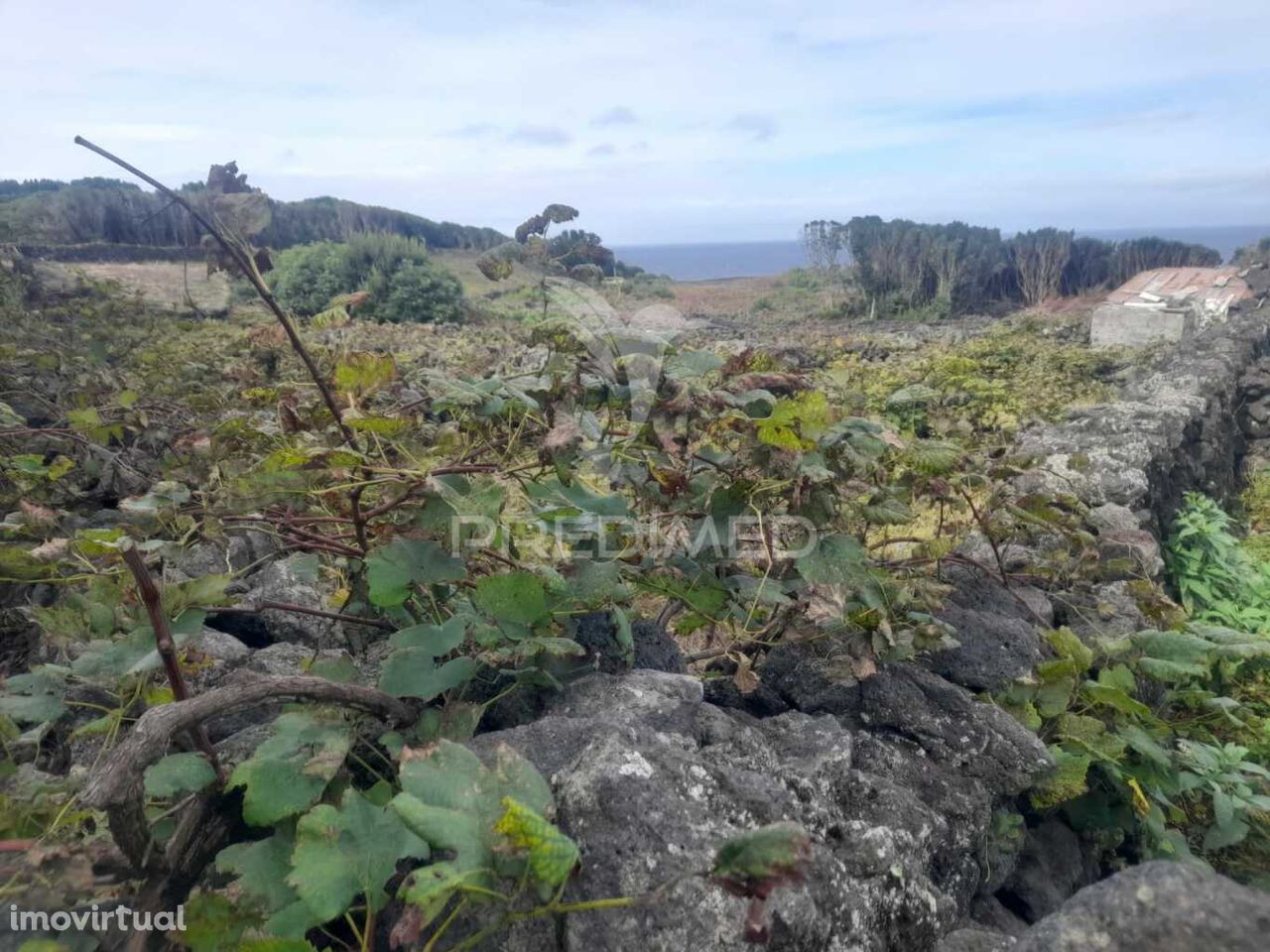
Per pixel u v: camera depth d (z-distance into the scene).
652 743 1.65
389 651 2.18
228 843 1.55
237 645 2.37
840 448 2.18
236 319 10.89
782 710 2.42
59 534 2.62
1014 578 3.42
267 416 3.65
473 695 2.01
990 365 12.80
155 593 1.54
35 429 3.39
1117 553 3.83
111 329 6.82
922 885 1.65
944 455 2.33
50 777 1.65
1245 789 2.66
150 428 3.94
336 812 1.30
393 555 1.86
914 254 39.97
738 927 1.29
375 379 1.91
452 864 1.12
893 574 2.85
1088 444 6.04
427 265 20.95
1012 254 41.78
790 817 1.55
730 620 2.46
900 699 2.30
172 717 1.37
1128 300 21.31
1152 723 2.73
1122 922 1.07
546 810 1.28
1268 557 6.95
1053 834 2.47
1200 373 9.83
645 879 1.32
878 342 16.23
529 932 1.33
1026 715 2.52
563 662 2.10
